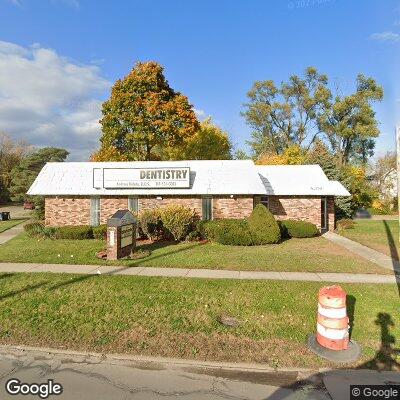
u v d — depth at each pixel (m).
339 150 46.41
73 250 14.81
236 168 22.48
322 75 45.28
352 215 32.91
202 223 18.28
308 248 15.45
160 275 10.34
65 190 22.03
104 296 8.37
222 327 6.68
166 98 32.31
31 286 9.19
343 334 5.75
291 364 5.40
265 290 8.80
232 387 4.82
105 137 31.89
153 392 4.68
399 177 6.00
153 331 6.51
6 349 5.95
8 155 62.12
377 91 43.62
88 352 5.79
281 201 24.67
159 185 20.92
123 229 13.05
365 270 11.05
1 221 30.08
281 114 46.88
